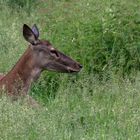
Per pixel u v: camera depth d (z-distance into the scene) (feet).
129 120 51.85
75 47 69.00
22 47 77.36
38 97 62.85
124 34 68.13
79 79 64.08
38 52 60.95
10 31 85.76
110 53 67.62
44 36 74.28
